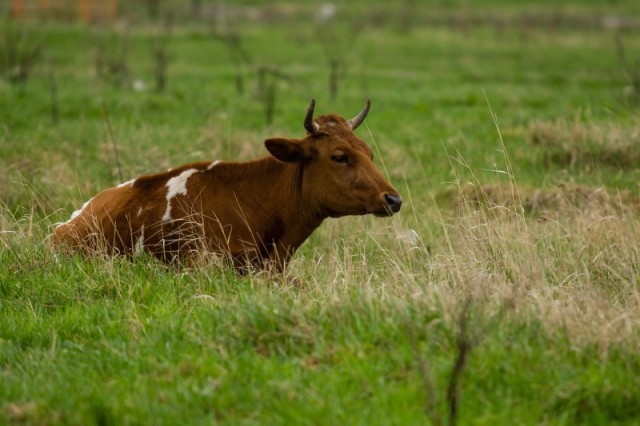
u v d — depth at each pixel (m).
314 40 129.38
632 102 68.00
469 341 21.89
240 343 24.17
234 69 98.31
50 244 32.09
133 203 31.98
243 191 31.72
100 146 51.38
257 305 25.23
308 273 30.59
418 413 20.86
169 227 31.39
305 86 85.06
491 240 30.59
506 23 161.12
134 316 26.47
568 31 148.50
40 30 121.12
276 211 31.59
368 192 29.83
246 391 21.75
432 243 35.59
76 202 38.41
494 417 20.69
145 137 53.41
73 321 26.44
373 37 134.62
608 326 23.50
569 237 33.84
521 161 51.12
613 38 132.62
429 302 24.86
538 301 24.69
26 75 79.69
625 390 21.58
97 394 21.66
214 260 29.80
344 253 31.27
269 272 29.36
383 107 74.12
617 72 95.62
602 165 48.88
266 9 193.75
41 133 57.50
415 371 22.36
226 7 197.50
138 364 23.42
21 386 22.50
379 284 28.03
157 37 121.12
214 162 32.28
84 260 31.16
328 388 21.70
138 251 31.56
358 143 30.48
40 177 44.16
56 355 24.53
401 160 52.81
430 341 23.33
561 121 56.28
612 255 31.41
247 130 59.97
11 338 25.95
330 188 30.33
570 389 21.55
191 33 126.06
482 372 22.27
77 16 143.38
